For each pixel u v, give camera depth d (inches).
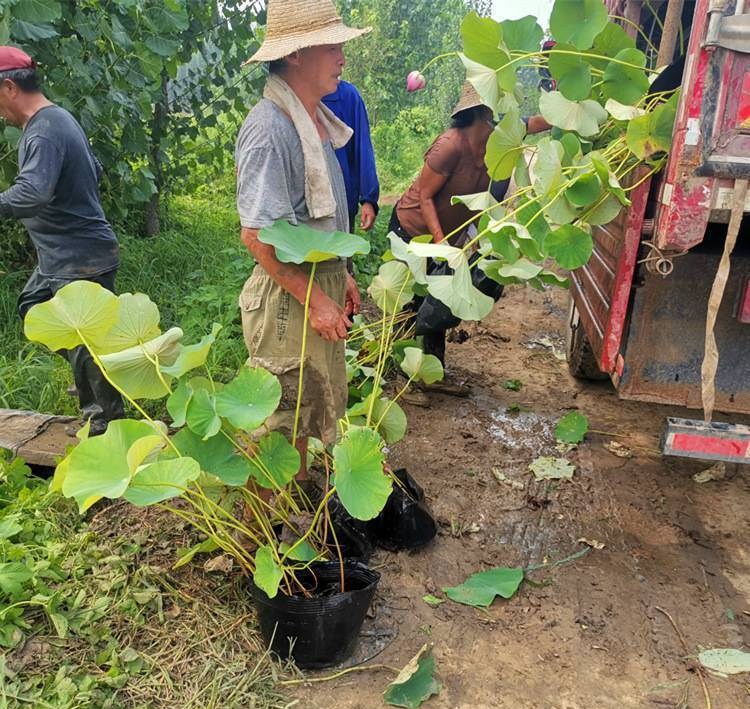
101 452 81.4
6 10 157.2
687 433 96.7
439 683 93.3
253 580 96.2
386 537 120.0
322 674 93.9
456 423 168.2
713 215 93.2
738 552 122.8
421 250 100.7
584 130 109.7
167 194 302.7
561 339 227.0
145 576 103.6
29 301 135.4
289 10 92.2
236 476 89.4
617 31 114.6
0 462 126.1
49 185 118.6
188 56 260.2
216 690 88.0
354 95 159.5
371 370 158.1
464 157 155.4
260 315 100.0
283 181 92.4
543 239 104.0
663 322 110.2
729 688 93.7
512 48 113.6
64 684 84.7
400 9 626.8
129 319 93.8
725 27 83.4
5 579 93.0
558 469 146.9
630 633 103.3
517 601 109.3
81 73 188.9
